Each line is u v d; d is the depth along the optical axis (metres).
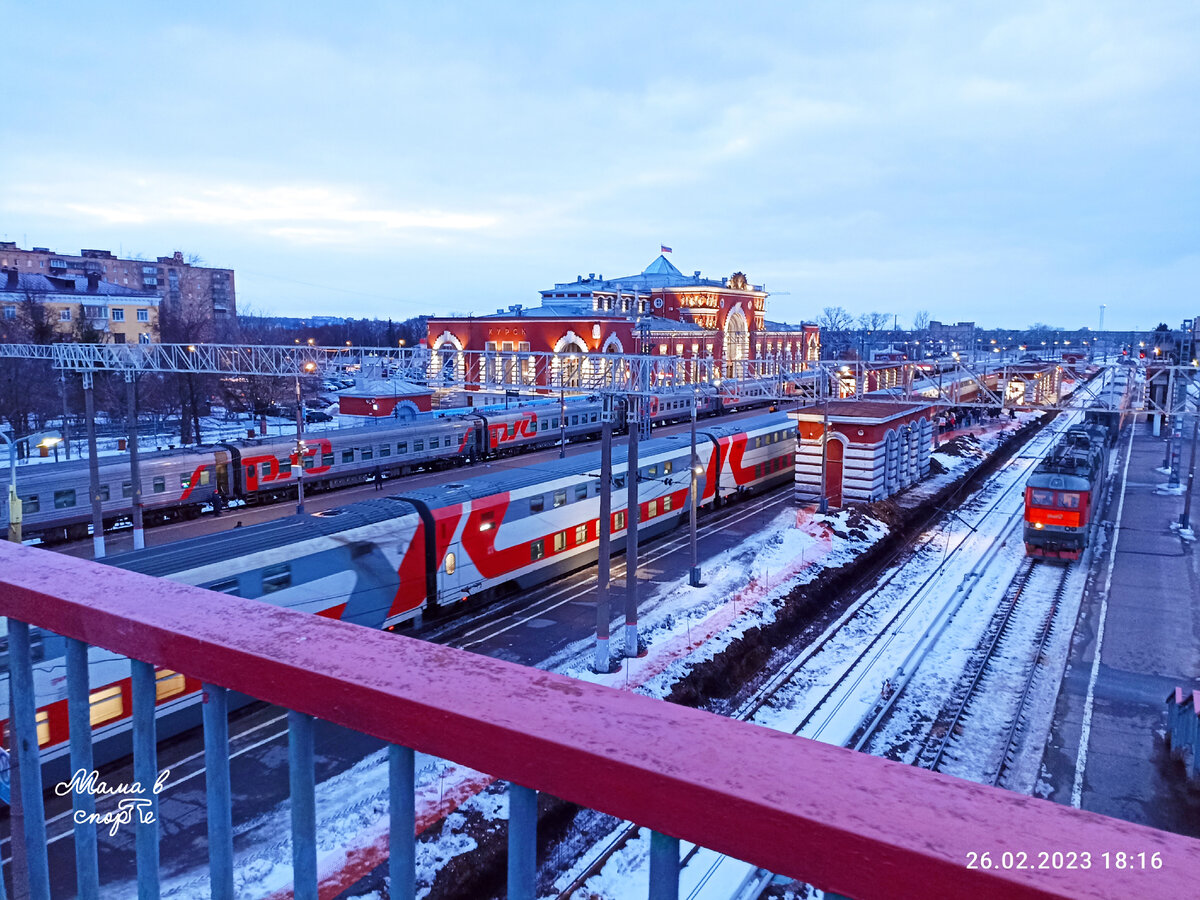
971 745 15.77
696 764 1.28
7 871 10.87
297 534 16.91
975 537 31.48
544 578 23.48
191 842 11.58
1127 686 18.09
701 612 21.20
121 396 49.53
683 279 78.44
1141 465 47.75
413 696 1.51
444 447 41.19
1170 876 1.00
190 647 1.82
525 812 1.43
